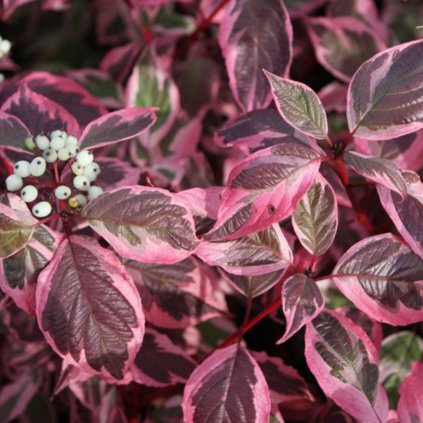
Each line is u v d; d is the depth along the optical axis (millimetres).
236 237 428
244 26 564
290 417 592
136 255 434
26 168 448
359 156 459
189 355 548
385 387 523
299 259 496
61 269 440
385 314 457
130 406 570
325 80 698
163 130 617
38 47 804
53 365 625
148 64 618
